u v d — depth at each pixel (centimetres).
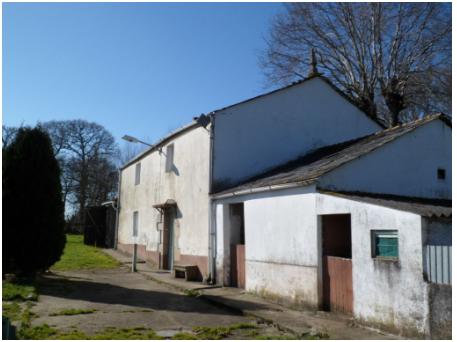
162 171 1917
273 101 1561
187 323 830
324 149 1484
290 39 2573
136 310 927
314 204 973
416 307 709
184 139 1686
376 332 769
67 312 863
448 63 2216
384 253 790
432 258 696
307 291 970
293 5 2564
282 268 1063
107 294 1121
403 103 2350
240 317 914
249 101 1512
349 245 977
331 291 921
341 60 2484
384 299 769
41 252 1191
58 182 1260
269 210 1140
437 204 984
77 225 4109
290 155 1564
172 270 1617
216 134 1447
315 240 960
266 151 1520
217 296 1133
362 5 2392
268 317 880
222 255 1351
